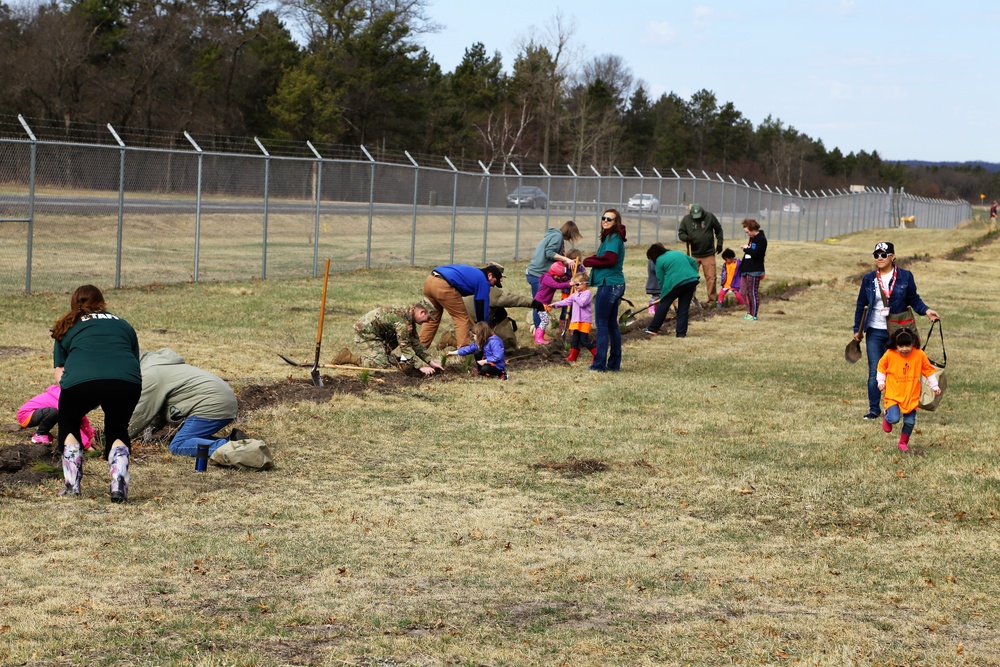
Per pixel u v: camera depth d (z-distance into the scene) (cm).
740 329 1844
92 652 486
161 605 549
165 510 713
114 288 1867
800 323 1959
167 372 851
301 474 823
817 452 942
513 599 581
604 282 1327
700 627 547
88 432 832
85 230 2381
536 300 1473
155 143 5997
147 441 862
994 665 505
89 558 614
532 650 508
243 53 6712
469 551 663
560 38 8612
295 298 1870
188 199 2452
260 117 6700
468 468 862
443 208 3112
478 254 2884
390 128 7506
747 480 849
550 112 8544
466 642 514
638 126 11094
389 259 2608
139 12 6184
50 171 2403
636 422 1054
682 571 639
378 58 7175
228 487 777
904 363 943
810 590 612
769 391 1251
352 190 2767
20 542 634
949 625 561
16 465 783
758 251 1961
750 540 708
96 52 5984
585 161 8775
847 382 1335
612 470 873
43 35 5550
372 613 550
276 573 607
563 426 1027
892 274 1067
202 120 6269
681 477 855
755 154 13362
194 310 1664
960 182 17825
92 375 703
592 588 604
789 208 5066
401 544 670
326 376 1182
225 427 936
